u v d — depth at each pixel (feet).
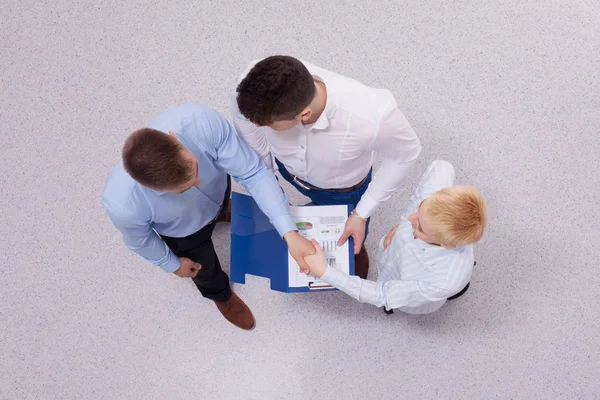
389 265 5.65
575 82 7.69
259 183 4.85
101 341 7.14
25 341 7.16
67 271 7.36
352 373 6.92
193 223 5.27
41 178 7.66
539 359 6.83
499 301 7.05
